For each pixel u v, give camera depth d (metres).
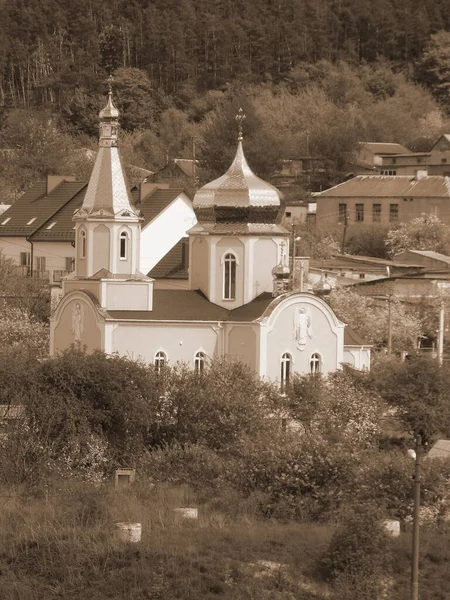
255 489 198.12
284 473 197.38
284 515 188.25
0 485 199.75
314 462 197.62
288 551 162.50
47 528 167.75
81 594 154.25
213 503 190.25
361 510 164.50
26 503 183.75
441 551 164.88
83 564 158.75
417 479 142.00
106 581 155.88
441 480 190.38
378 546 159.88
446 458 199.00
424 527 180.50
